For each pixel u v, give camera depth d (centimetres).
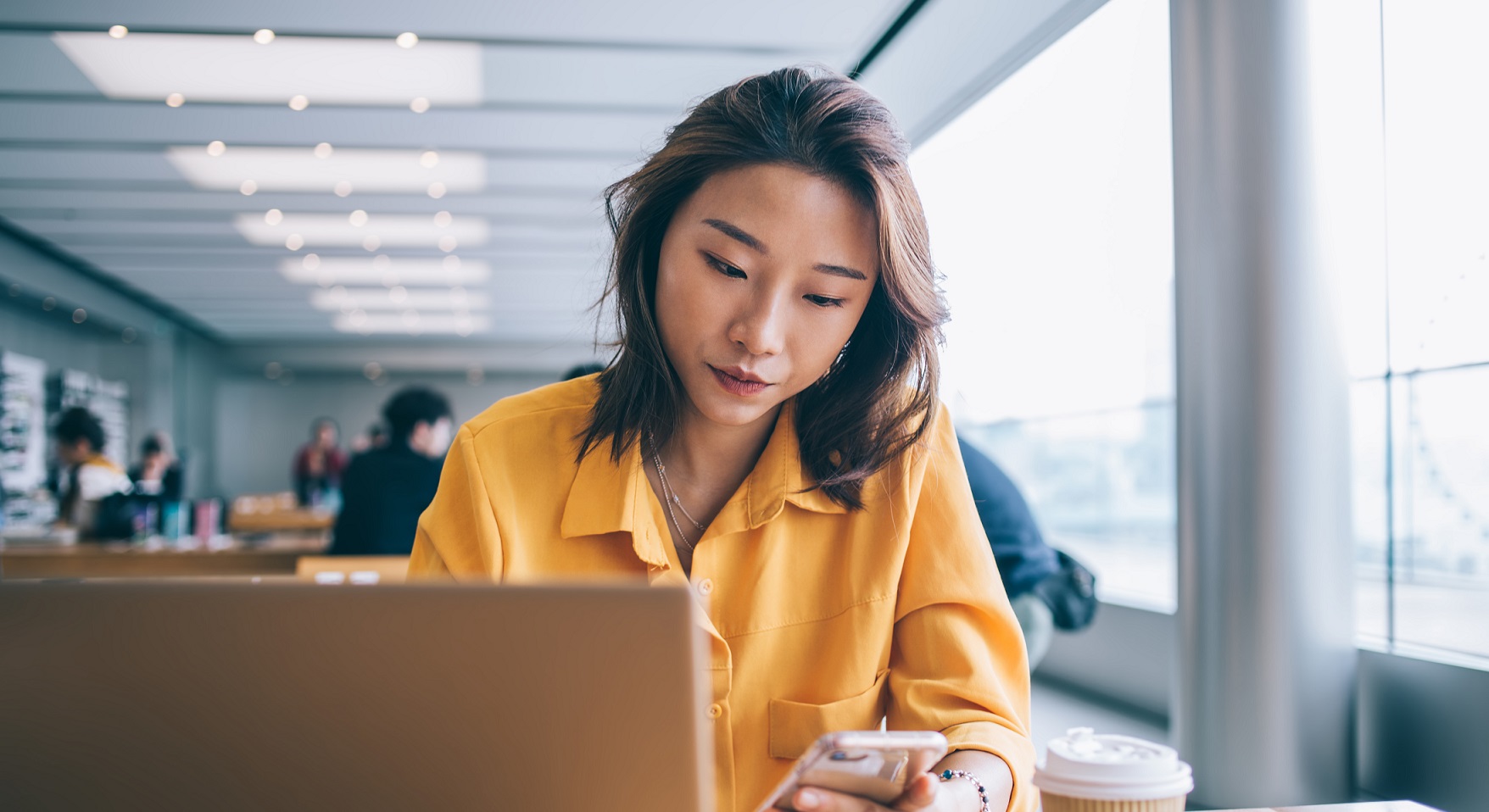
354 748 53
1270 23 276
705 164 86
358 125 662
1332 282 275
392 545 398
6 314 1038
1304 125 275
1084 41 450
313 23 513
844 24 496
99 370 1266
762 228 85
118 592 53
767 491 98
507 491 98
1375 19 280
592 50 541
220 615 52
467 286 1167
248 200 830
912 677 99
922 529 102
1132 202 459
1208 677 282
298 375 1716
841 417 98
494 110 634
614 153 718
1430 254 265
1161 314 452
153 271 1094
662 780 53
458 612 52
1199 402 288
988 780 83
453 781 53
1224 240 281
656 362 96
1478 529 251
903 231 88
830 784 68
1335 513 271
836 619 99
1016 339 571
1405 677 259
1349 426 275
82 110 633
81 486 539
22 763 52
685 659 53
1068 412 526
